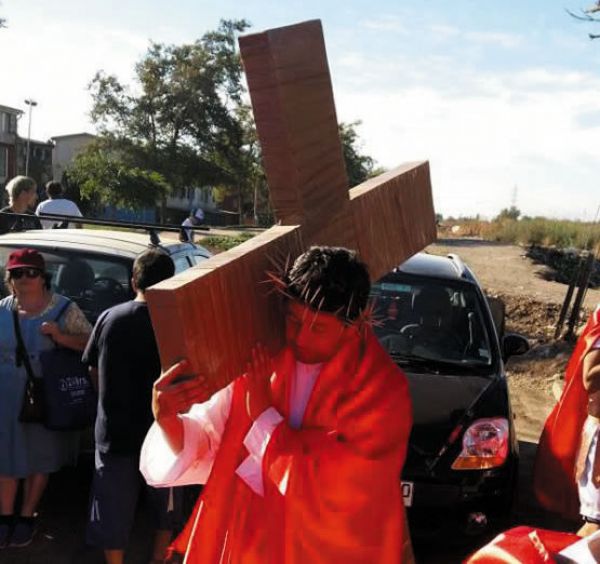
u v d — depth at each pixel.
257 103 1.95
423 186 2.62
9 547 4.29
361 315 1.97
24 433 4.13
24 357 4.07
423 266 6.09
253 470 1.97
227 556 1.98
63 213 8.54
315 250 1.94
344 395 1.95
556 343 10.90
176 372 1.68
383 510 1.95
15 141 61.66
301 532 1.92
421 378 4.90
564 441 4.18
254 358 1.95
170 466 2.00
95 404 4.15
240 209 55.75
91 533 3.77
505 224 33.34
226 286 1.78
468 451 4.27
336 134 2.08
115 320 3.76
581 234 27.83
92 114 49.56
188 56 50.53
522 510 5.52
